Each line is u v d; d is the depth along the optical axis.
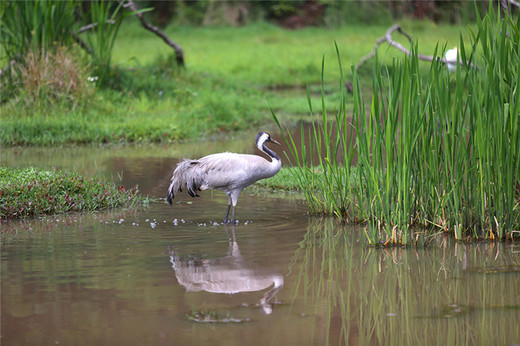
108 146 21.66
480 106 10.70
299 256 10.28
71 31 26.02
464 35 43.34
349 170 12.19
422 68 29.47
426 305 8.30
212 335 7.38
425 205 11.86
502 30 10.91
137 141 22.53
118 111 24.89
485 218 11.52
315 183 15.02
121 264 9.80
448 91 11.23
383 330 7.57
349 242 11.10
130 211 13.29
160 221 12.49
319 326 7.66
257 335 7.40
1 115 22.72
